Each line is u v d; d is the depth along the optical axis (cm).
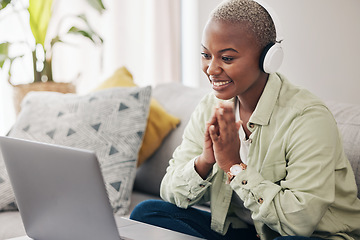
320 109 122
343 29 264
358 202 128
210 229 143
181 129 201
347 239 123
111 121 196
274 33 119
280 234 122
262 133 127
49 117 202
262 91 128
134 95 202
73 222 106
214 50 117
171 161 149
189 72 355
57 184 103
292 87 129
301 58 284
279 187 117
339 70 269
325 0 270
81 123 196
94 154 93
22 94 251
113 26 324
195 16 344
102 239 103
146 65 342
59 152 99
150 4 337
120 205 183
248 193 119
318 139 117
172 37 346
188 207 142
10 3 263
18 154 109
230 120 116
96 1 267
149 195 205
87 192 98
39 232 117
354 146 147
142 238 111
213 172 139
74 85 265
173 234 114
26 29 289
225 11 116
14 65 292
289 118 123
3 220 177
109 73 325
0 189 187
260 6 118
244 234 147
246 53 117
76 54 308
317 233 124
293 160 119
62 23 299
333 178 116
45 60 262
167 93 222
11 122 295
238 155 119
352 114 158
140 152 203
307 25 279
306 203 112
